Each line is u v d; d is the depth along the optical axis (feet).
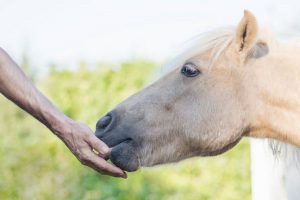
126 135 15.37
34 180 27.30
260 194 17.95
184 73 15.71
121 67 29.81
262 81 15.42
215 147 15.55
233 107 15.46
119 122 15.48
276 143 16.31
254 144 18.06
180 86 15.65
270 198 17.71
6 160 27.45
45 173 27.32
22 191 27.17
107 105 28.48
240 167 26.94
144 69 29.73
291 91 15.30
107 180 26.76
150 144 15.43
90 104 28.60
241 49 15.47
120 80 29.17
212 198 26.76
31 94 13.73
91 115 28.37
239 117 15.46
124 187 26.50
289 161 16.62
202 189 26.84
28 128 28.22
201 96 15.52
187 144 15.56
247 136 15.81
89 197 26.55
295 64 15.42
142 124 15.46
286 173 17.37
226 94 15.48
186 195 26.89
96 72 29.76
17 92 13.65
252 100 15.43
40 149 27.61
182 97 15.60
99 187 26.63
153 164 15.53
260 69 15.48
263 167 17.80
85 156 13.99
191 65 15.65
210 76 15.58
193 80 15.62
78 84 29.45
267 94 15.39
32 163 27.48
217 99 15.48
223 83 15.52
